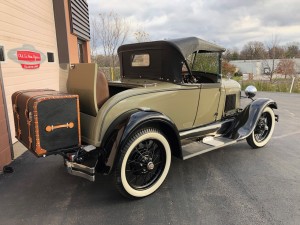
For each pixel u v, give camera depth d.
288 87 15.56
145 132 2.93
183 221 2.62
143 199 3.03
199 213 2.74
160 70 3.65
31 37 5.95
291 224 2.55
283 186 3.29
